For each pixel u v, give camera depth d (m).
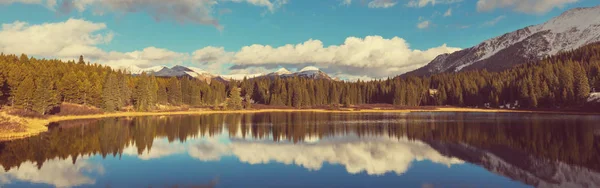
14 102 86.88
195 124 77.56
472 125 68.50
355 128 66.94
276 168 29.53
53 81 100.06
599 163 30.19
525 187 23.16
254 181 24.97
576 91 120.81
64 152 37.25
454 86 182.38
